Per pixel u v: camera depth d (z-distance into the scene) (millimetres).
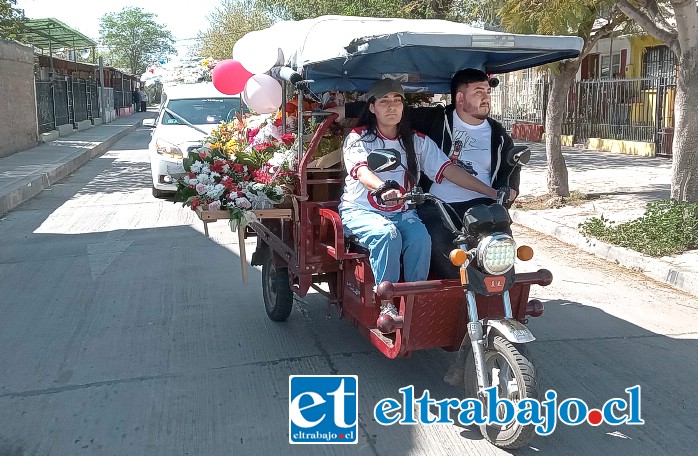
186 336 5629
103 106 36094
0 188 12094
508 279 3883
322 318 6035
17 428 4160
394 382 4762
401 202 4164
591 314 6055
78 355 5246
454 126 4742
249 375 4879
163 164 11844
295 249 5055
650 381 4734
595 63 20938
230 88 5793
